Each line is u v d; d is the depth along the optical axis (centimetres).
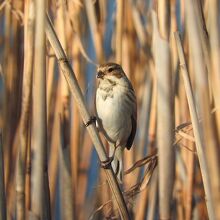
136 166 697
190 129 700
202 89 516
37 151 612
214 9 507
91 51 951
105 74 826
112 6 949
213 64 500
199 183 905
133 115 843
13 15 933
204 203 901
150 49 882
